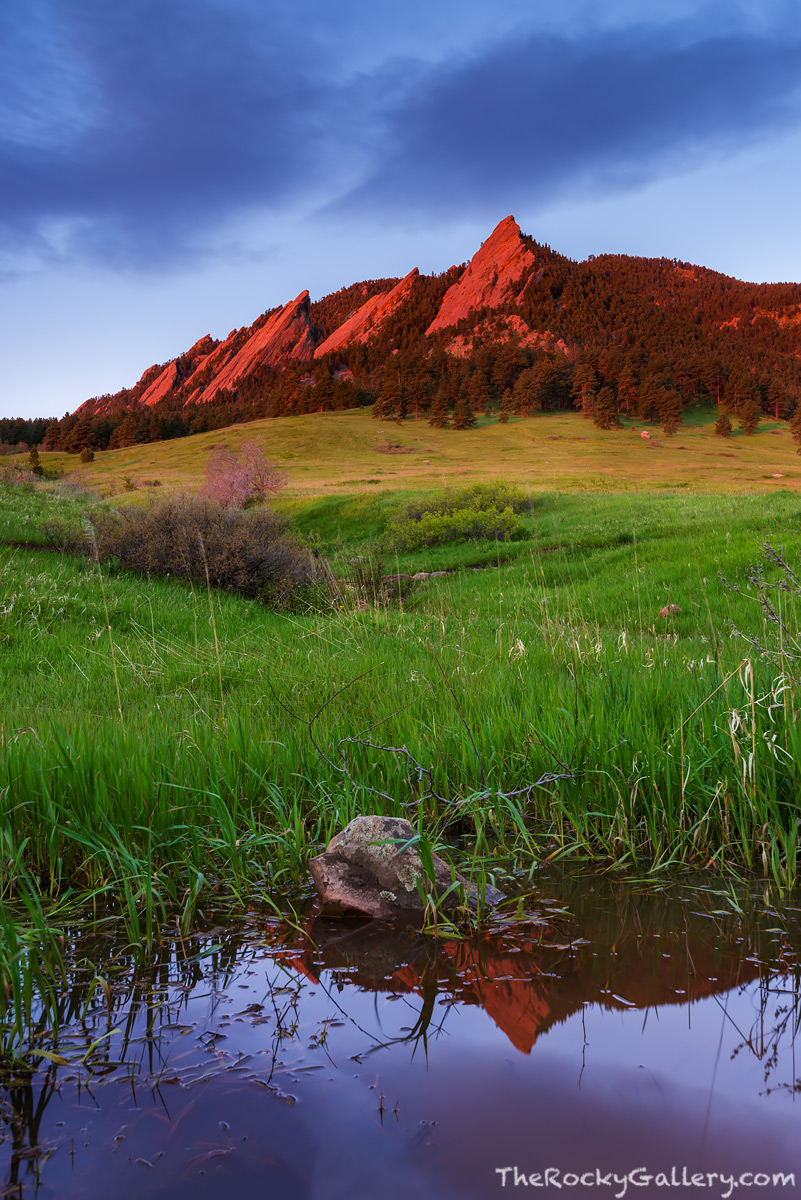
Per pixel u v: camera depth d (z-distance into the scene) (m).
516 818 2.81
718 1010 1.74
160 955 2.12
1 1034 1.70
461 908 2.32
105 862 2.67
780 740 3.00
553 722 3.47
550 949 2.09
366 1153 1.23
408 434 146.38
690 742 3.22
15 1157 1.26
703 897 2.45
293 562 14.21
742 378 174.12
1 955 1.78
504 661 5.23
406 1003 1.81
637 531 21.45
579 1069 1.49
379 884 2.44
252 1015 1.77
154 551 13.77
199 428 199.62
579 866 2.75
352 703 4.40
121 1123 1.35
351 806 2.97
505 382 189.38
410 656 5.90
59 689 5.61
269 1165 1.20
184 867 2.69
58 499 23.67
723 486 56.59
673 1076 1.45
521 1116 1.32
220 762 3.23
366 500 42.91
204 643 7.71
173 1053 1.61
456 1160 1.19
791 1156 1.18
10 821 2.73
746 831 2.76
